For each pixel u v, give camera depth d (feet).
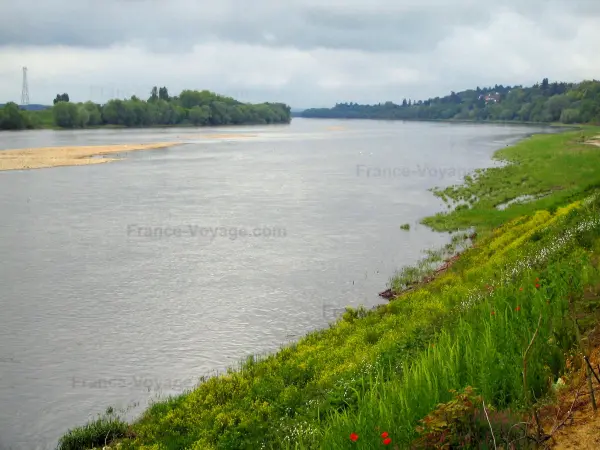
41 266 105.40
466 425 21.44
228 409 48.85
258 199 179.42
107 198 180.45
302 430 36.09
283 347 68.23
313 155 350.23
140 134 553.23
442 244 116.47
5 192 191.11
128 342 72.08
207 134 586.86
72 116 642.63
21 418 55.01
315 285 93.15
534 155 282.77
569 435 20.94
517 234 96.84
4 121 592.60
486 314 39.73
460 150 367.86
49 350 69.97
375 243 119.44
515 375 26.61
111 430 50.57
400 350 45.93
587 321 31.22
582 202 93.09
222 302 85.97
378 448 23.65
